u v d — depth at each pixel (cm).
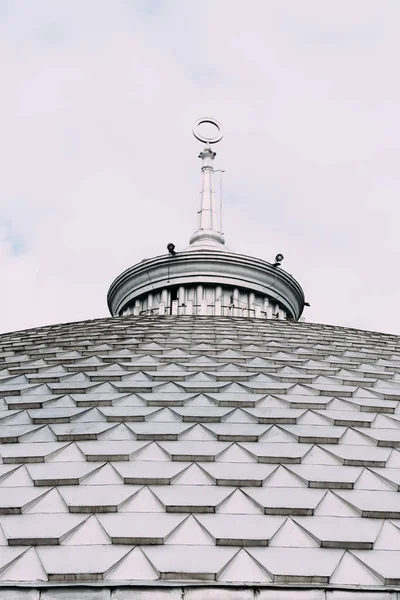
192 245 2772
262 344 1773
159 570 798
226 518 914
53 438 1152
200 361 1591
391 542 872
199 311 2506
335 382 1477
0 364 1688
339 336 2003
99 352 1694
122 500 943
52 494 970
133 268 2672
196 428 1178
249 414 1243
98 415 1240
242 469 1038
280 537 876
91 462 1061
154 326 1986
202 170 3038
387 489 1001
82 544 856
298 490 988
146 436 1139
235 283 2552
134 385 1392
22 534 864
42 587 769
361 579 802
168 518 912
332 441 1142
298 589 778
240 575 801
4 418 1255
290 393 1377
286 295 2669
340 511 938
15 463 1066
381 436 1173
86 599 764
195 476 1016
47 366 1588
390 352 1861
